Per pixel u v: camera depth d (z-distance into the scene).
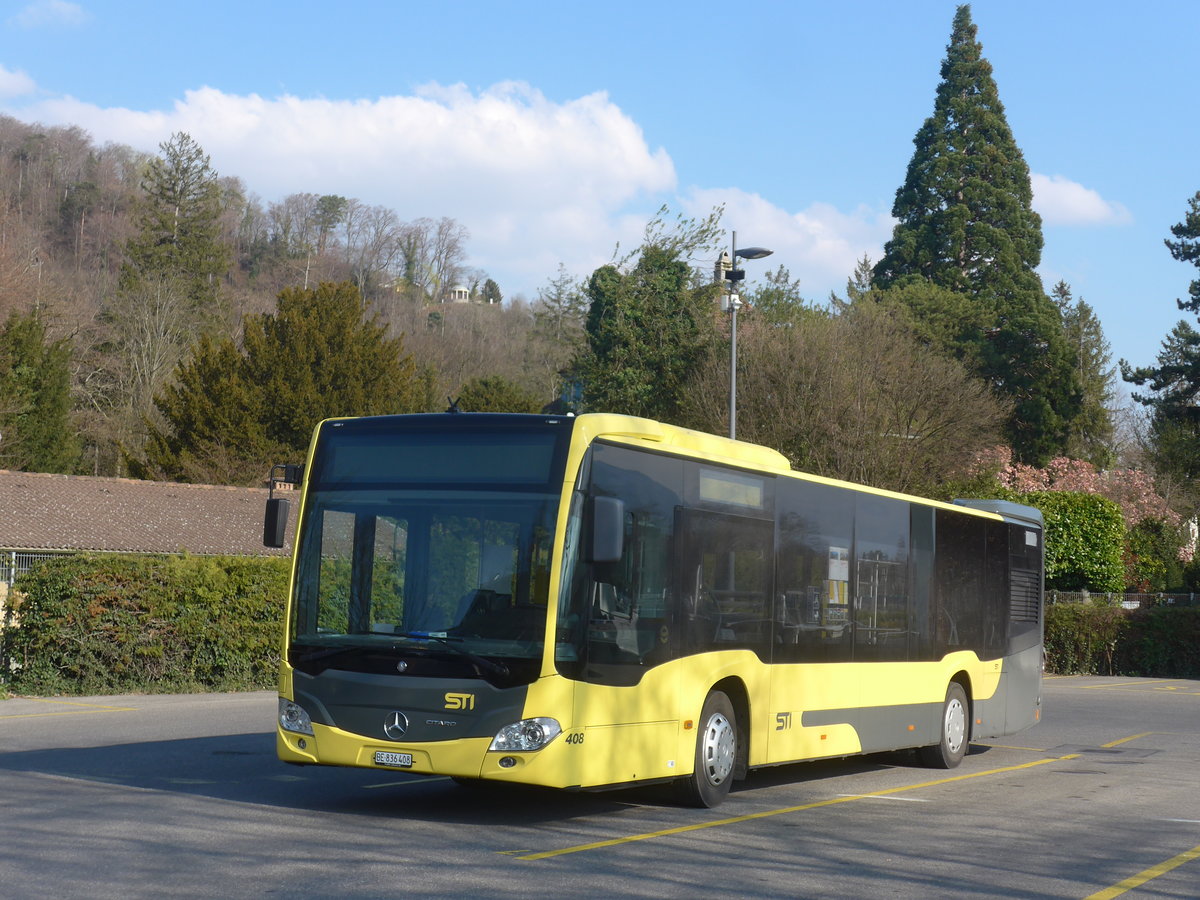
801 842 10.10
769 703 12.42
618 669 10.49
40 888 7.66
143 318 65.81
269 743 15.69
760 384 43.06
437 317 94.38
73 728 17.56
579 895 7.89
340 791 12.05
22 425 57.22
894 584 14.80
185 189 82.00
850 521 14.02
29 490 44.94
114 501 46.25
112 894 7.54
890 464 41.03
